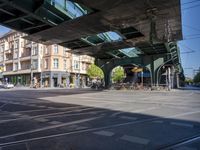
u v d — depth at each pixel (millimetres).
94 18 20250
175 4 17297
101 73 69625
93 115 10922
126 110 12781
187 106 14820
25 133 7238
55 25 21922
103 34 30875
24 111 12414
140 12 18891
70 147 5781
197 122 9070
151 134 7109
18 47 71812
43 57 64438
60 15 20766
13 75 74188
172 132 7379
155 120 9516
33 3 17828
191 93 32219
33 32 24547
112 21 21188
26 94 28281
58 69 63781
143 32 25688
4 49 78000
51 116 10633
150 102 17734
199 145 6074
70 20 20766
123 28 24516
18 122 9117
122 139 6523
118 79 70250
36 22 21531
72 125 8484
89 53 41406
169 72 53250
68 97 23328
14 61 73188
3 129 7816
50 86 62312
